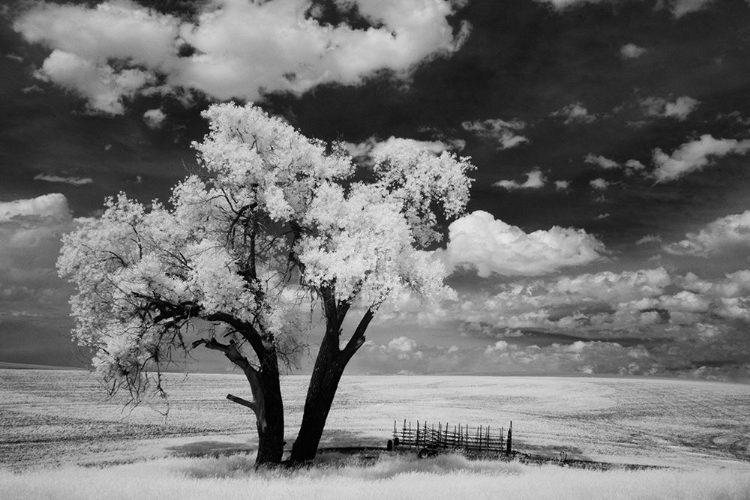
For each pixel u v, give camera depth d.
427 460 26.42
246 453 31.95
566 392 92.94
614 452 38.97
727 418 65.56
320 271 19.84
